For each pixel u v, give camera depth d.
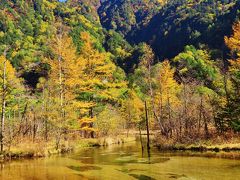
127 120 58.06
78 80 34.44
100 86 40.19
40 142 28.66
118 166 20.80
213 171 17.75
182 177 16.64
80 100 39.12
